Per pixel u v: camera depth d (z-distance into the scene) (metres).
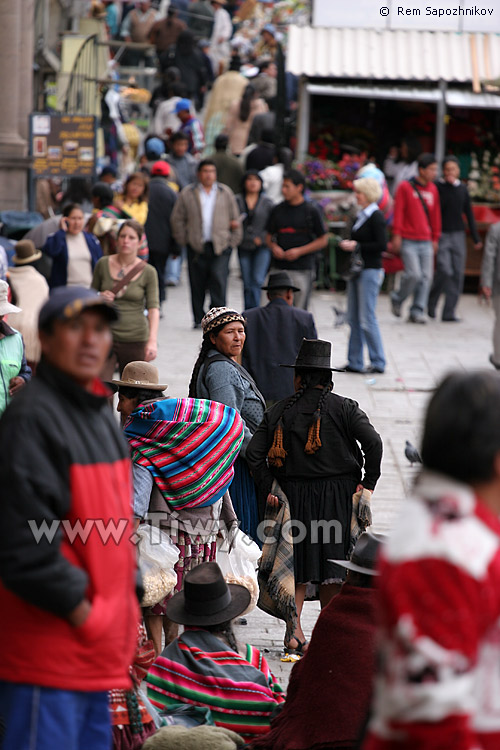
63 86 46.50
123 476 8.34
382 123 47.47
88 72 47.69
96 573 7.94
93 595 7.94
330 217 42.12
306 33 46.34
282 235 30.52
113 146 50.03
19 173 37.94
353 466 14.87
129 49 67.12
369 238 29.59
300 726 10.97
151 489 13.98
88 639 7.79
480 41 46.22
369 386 28.98
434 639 5.66
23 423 7.73
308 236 30.56
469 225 37.88
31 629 7.74
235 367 16.36
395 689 5.77
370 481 14.80
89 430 8.05
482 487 6.10
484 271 31.03
